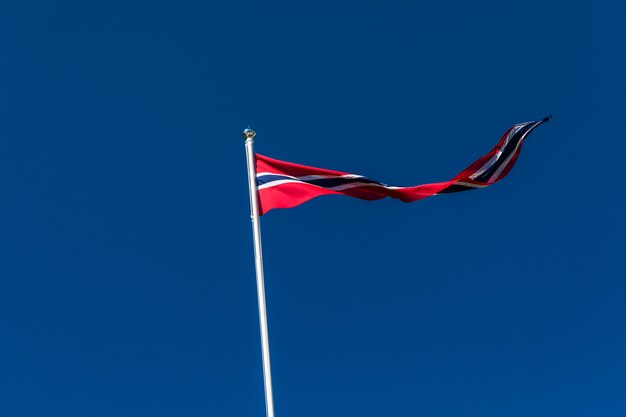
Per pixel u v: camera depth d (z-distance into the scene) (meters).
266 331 12.62
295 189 14.70
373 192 15.22
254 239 13.69
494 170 16.00
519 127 16.23
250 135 14.80
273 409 11.94
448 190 15.73
